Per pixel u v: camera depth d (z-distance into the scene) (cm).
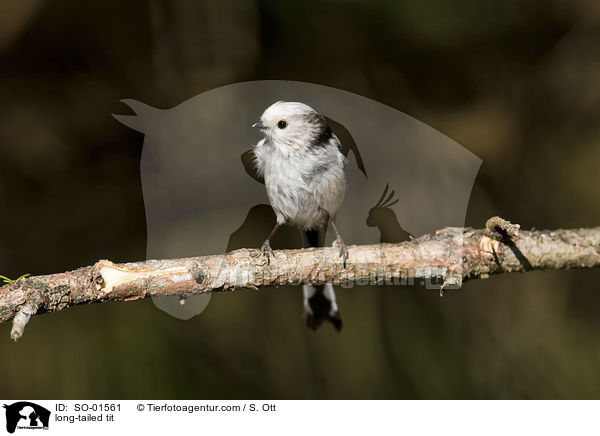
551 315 793
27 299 527
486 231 627
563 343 772
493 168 896
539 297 802
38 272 798
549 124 926
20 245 804
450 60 914
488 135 908
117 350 709
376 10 850
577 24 940
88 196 835
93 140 849
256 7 846
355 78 874
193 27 849
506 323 786
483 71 928
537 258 637
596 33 938
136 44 865
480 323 777
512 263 635
